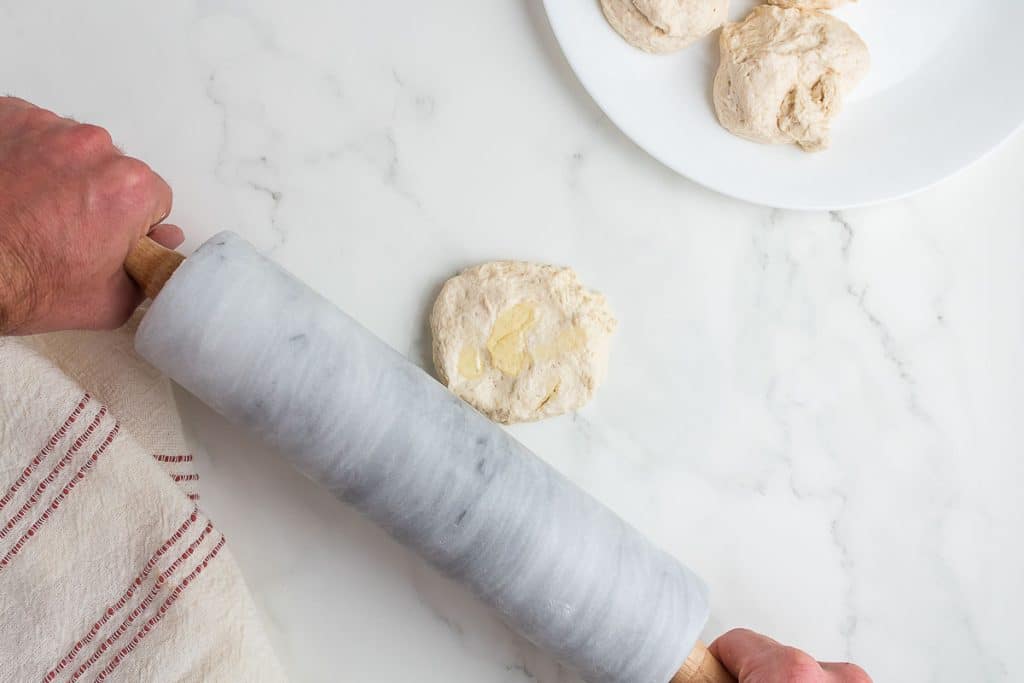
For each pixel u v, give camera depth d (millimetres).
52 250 846
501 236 1129
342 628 1091
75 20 1131
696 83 1104
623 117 1080
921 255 1137
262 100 1132
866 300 1134
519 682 1099
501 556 912
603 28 1090
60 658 939
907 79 1125
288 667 1084
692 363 1125
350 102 1136
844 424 1126
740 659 1006
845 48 1066
